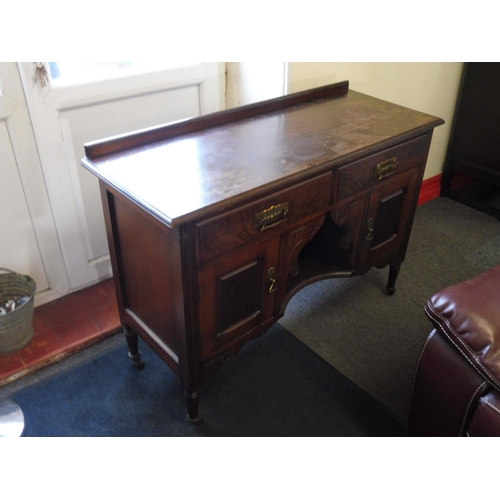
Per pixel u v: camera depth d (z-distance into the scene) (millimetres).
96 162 1343
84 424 1527
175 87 1922
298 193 1355
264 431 1523
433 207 2742
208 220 1177
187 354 1347
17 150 1657
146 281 1393
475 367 1048
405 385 1681
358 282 2156
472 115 2543
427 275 2211
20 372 1687
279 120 1664
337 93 1918
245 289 1398
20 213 1760
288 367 1743
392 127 1622
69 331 1839
